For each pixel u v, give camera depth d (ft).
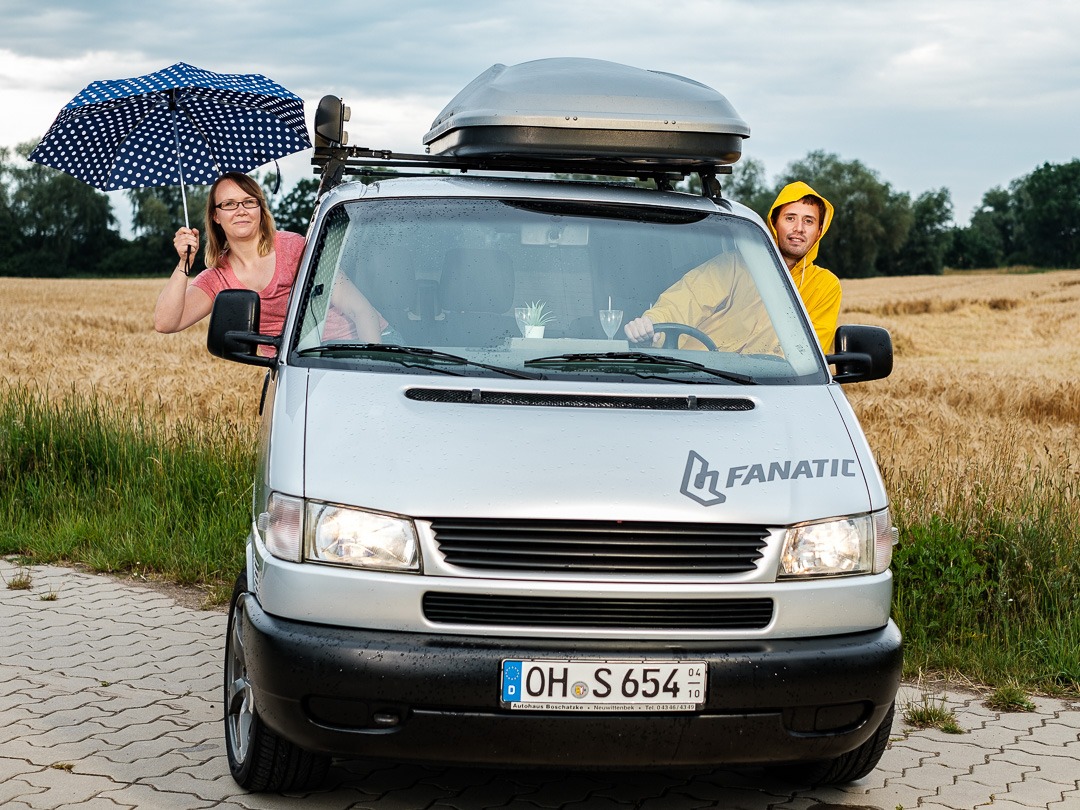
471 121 16.57
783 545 12.48
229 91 22.47
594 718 11.93
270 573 12.60
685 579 12.25
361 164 18.20
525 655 11.86
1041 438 57.36
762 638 12.39
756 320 15.85
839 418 14.21
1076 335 162.20
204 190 343.67
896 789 15.57
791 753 12.42
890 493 27.99
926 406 69.10
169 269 375.66
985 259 499.10
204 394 53.47
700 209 17.35
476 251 15.92
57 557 28.68
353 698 11.94
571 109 16.48
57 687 18.86
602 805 14.69
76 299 182.60
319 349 14.73
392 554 12.14
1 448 34.14
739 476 12.81
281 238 21.77
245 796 14.47
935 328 168.55
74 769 15.28
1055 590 23.44
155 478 32.35
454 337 14.98
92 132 23.18
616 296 15.74
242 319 15.60
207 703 18.28
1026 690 20.53
